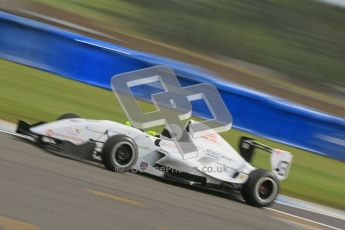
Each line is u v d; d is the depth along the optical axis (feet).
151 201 75.87
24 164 73.41
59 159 84.74
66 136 88.89
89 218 59.00
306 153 168.35
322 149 170.50
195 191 96.89
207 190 101.96
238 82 253.65
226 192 100.27
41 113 134.00
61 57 171.83
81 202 63.82
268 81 289.74
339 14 408.87
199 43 333.62
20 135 98.63
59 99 150.92
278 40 362.33
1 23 167.84
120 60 176.45
